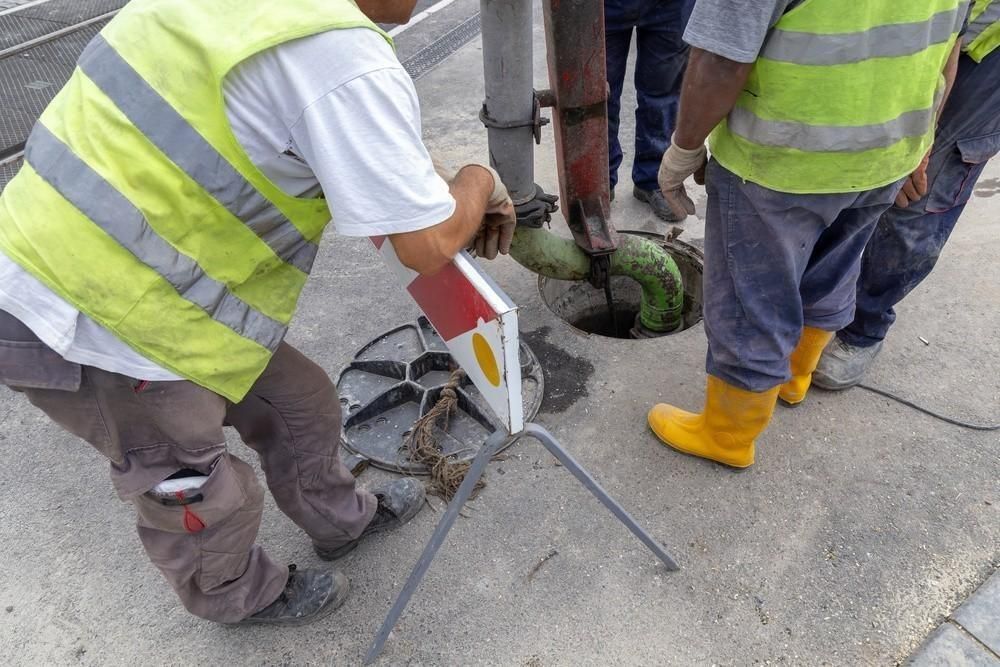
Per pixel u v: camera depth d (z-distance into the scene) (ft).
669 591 6.53
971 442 7.67
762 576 6.60
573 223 9.16
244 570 5.83
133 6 3.94
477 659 6.14
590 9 7.28
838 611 6.30
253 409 5.62
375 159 3.61
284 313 4.74
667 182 6.31
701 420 7.48
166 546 5.16
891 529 6.91
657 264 9.59
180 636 6.43
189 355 4.27
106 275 3.87
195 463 4.70
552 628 6.31
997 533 6.81
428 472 7.72
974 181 7.12
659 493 7.39
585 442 7.97
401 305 9.98
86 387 4.28
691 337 9.27
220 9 3.69
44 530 7.35
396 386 8.50
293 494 6.16
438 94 15.81
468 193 4.47
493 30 7.15
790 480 7.43
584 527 7.09
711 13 4.83
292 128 3.67
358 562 6.92
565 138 8.33
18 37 18.43
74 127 3.88
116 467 4.71
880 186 5.53
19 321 4.01
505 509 7.29
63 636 6.47
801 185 5.43
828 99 5.01
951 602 6.31
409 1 4.20
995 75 6.29
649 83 10.66
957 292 9.57
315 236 4.58
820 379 8.27
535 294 10.11
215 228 4.05
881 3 4.68
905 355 8.75
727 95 5.17
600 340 9.30
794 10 4.77
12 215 3.94
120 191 3.79
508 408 4.55
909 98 5.17
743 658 6.03
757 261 6.00
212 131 3.76
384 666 6.14
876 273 7.69
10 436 8.35
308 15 3.50
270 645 6.33
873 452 7.65
